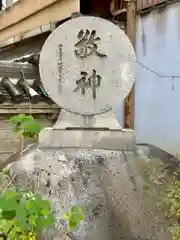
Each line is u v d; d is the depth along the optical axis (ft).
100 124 18.01
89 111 17.81
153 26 27.66
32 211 9.46
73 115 17.85
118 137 17.84
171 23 25.79
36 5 34.12
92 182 14.89
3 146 23.02
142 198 14.73
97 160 16.30
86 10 30.32
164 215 14.20
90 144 17.67
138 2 29.01
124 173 15.78
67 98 17.60
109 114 18.21
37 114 24.25
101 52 17.70
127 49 17.92
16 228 9.61
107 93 17.92
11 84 24.25
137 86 29.60
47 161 15.98
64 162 15.92
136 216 13.97
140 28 29.09
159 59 27.17
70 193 14.20
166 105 26.48
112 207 14.01
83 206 13.71
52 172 15.21
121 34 17.80
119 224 13.47
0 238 11.06
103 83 17.84
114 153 17.13
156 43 27.43
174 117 25.66
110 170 15.79
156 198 14.85
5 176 15.43
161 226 13.84
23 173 15.31
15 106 23.04
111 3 30.09
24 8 36.65
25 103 23.41
